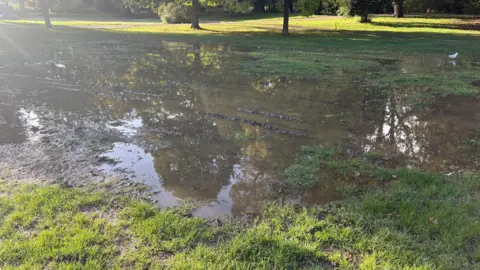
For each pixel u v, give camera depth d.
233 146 6.12
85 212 4.04
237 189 4.70
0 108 8.15
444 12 40.06
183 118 7.57
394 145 6.21
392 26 27.78
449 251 3.38
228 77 11.31
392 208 4.09
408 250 3.41
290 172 5.11
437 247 3.44
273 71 11.98
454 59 14.17
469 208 4.07
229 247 3.45
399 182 4.71
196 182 4.88
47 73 11.84
